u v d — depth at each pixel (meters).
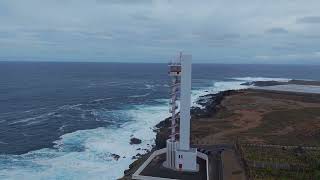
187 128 51.06
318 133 76.38
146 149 69.50
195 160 50.81
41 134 83.12
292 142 69.38
